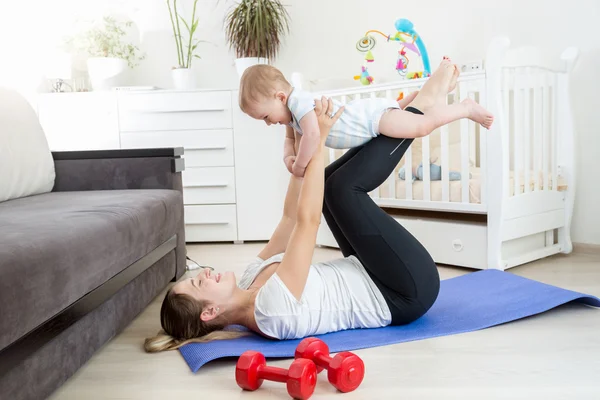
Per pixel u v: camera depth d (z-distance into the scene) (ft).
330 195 5.67
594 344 5.35
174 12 13.25
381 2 12.35
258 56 12.50
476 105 5.95
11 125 8.13
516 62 8.47
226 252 11.16
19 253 4.03
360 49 11.64
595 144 10.00
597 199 10.05
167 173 8.93
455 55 11.53
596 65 9.87
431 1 11.74
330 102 5.43
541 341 5.48
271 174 12.01
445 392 4.42
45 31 12.78
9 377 3.76
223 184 12.01
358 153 5.76
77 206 6.64
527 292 6.83
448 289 7.23
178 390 4.70
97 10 13.11
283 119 5.55
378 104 5.71
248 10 12.28
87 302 4.99
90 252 5.05
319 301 5.59
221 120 11.92
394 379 4.70
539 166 9.10
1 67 11.86
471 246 8.76
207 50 13.26
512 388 4.45
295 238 5.43
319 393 4.49
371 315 5.82
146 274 7.16
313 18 13.01
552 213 9.41
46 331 4.23
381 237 5.55
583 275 8.19
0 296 3.58
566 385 4.47
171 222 8.23
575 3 9.97
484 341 5.52
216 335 5.71
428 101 5.86
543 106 9.12
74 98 11.92
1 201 7.51
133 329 6.48
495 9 10.91
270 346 5.36
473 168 9.74
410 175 9.45
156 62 13.33
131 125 11.96
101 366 5.30
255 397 4.53
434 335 5.67
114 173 9.02
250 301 5.63
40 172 8.52
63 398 4.61
